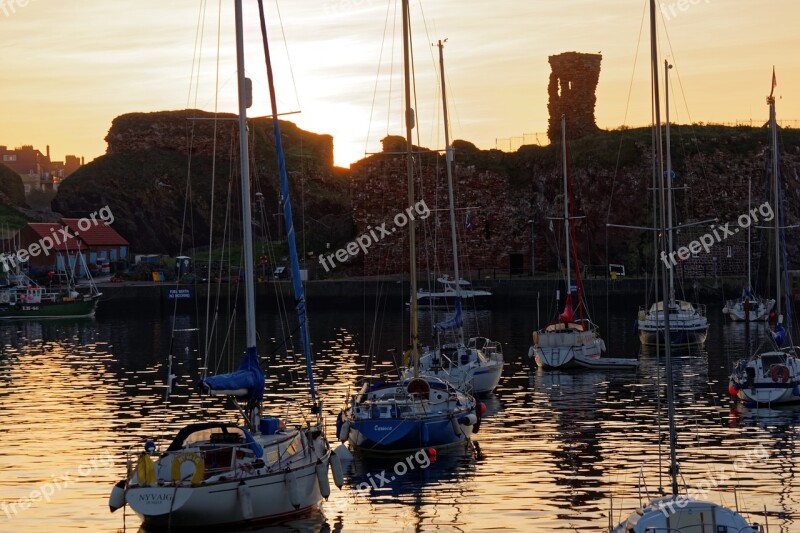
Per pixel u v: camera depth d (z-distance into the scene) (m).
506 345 71.00
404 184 128.00
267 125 177.50
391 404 35.44
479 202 131.50
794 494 29.02
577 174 126.88
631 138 127.25
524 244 131.12
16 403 47.22
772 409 43.41
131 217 166.88
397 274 127.19
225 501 24.95
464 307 104.94
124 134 177.25
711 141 127.75
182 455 25.05
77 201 167.38
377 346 71.12
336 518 27.23
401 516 27.38
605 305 104.38
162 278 122.06
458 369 46.78
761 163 125.06
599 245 125.62
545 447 35.94
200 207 168.38
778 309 53.16
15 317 99.25
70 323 95.56
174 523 24.89
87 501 29.42
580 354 58.22
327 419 42.06
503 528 26.17
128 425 41.38
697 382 52.06
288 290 113.81
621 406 44.81
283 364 61.00
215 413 44.16
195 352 69.12
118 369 60.19
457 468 32.78
